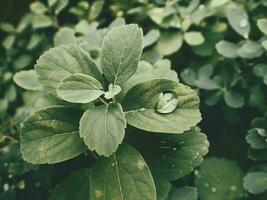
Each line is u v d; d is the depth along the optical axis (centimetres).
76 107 20
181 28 30
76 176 22
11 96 33
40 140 19
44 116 19
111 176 19
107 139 17
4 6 39
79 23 32
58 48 20
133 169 19
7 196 25
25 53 37
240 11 27
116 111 18
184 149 21
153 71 21
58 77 20
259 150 25
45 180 25
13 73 36
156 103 19
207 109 30
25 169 24
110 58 19
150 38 27
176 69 31
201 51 30
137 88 19
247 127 30
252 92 28
